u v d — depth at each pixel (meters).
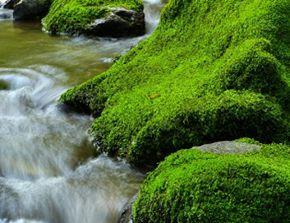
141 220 2.33
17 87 3.75
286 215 2.15
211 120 2.65
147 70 3.32
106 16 4.99
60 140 3.11
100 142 3.00
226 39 3.11
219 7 3.38
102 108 3.23
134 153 2.81
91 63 4.12
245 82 2.76
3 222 2.69
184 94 2.92
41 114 3.38
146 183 2.41
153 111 2.91
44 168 2.93
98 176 2.83
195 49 3.30
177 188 2.26
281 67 2.81
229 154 2.36
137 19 5.09
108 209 2.64
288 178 2.19
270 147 2.46
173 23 3.59
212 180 2.22
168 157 2.45
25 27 5.47
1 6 6.25
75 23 5.06
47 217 2.70
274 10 3.06
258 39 2.90
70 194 2.74
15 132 3.19
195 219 2.19
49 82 3.76
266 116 2.62
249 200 2.17
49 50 4.56
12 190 2.79
